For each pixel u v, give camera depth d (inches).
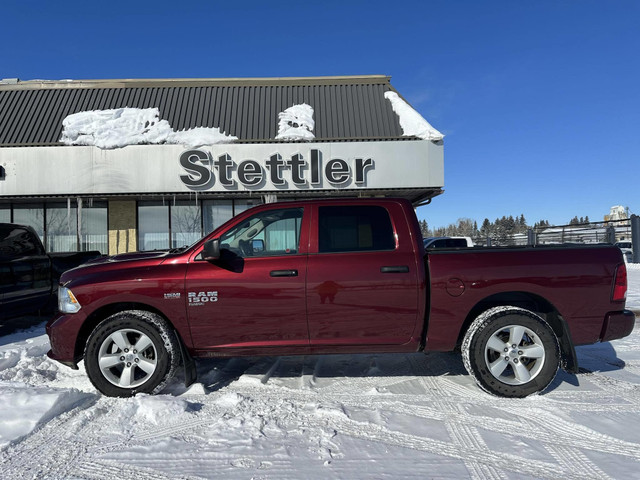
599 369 179.3
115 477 99.3
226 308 147.5
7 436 117.8
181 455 108.3
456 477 97.5
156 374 145.1
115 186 514.9
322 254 150.9
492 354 150.3
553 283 146.9
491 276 146.9
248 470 101.2
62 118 548.1
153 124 539.5
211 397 149.3
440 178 526.3
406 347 151.6
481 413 132.3
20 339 242.5
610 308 148.0
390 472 99.7
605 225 1031.0
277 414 131.9
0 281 233.0
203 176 517.0
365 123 553.6
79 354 154.0
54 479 98.9
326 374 173.5
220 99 579.5
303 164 523.5
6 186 509.0
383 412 133.3
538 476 97.6
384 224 154.5
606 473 98.3
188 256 152.4
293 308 147.3
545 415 130.3
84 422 127.6
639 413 131.8
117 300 148.4
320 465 103.0
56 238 562.6
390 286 147.2
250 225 156.1
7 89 579.2
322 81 603.8
